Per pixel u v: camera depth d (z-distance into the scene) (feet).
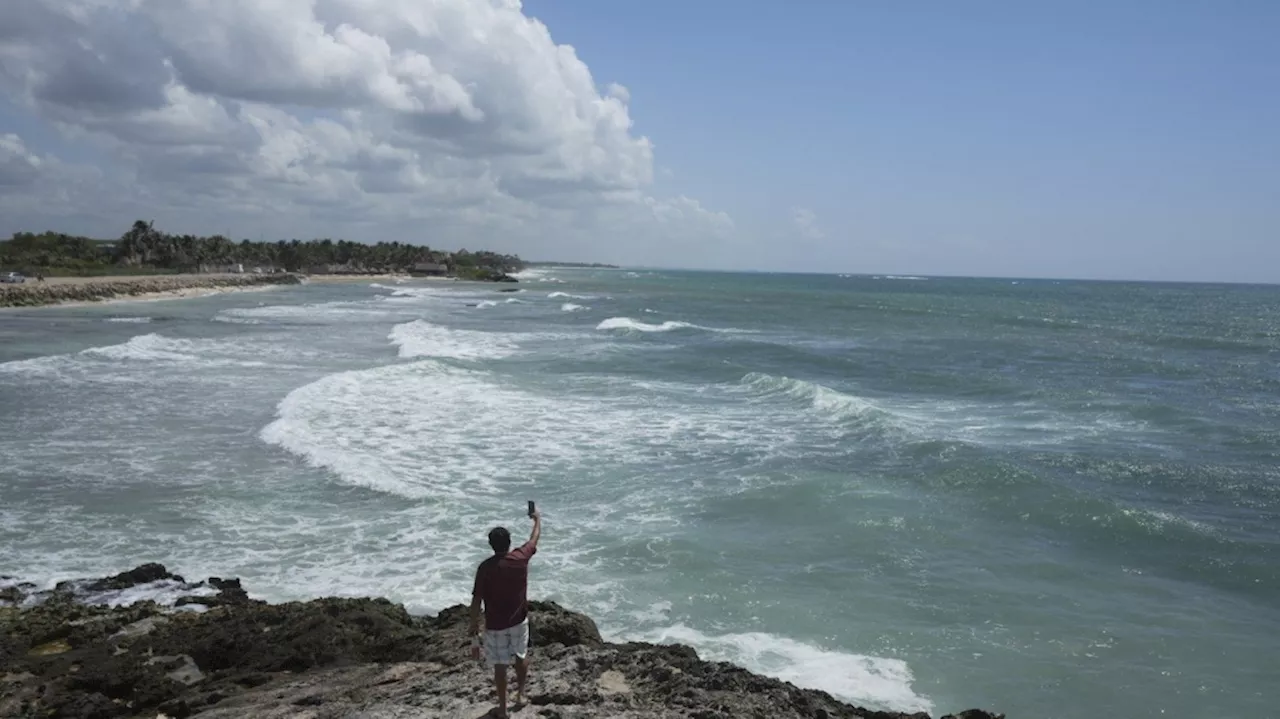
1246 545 41.81
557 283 507.71
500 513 45.11
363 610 29.66
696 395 83.71
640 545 40.68
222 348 112.37
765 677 24.44
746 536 42.24
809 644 30.99
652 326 170.71
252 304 221.66
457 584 35.42
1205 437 68.03
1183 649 31.24
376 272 540.11
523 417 71.00
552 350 121.80
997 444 64.69
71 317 164.04
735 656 29.81
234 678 24.86
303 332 139.95
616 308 243.60
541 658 24.81
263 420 65.57
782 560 39.09
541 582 36.11
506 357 111.75
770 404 78.74
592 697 21.54
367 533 41.55
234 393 77.00
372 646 27.37
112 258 385.50
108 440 58.29
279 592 34.40
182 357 101.50
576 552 39.73
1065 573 38.17
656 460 57.16
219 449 56.39
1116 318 242.99
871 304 302.86
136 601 32.17
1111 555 40.47
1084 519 44.65
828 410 74.59
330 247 567.18
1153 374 110.32
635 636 31.24
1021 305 324.19
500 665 20.12
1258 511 48.32
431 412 71.72
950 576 37.58
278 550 39.11
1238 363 126.11
